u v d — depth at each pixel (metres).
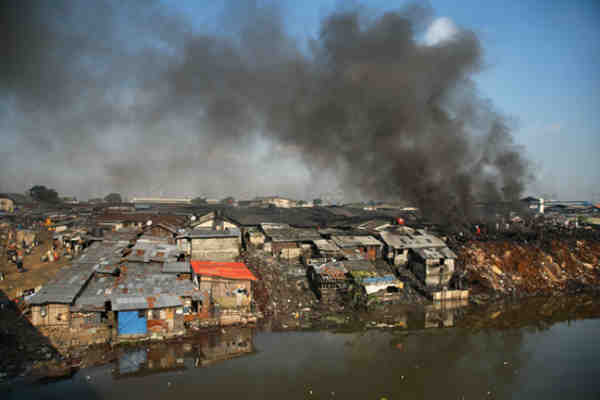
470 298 37.72
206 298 28.36
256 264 38.19
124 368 21.19
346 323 30.19
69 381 19.52
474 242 46.78
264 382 20.97
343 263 38.16
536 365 25.05
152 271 29.39
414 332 29.30
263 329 27.95
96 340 23.28
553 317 34.38
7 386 18.42
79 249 39.88
